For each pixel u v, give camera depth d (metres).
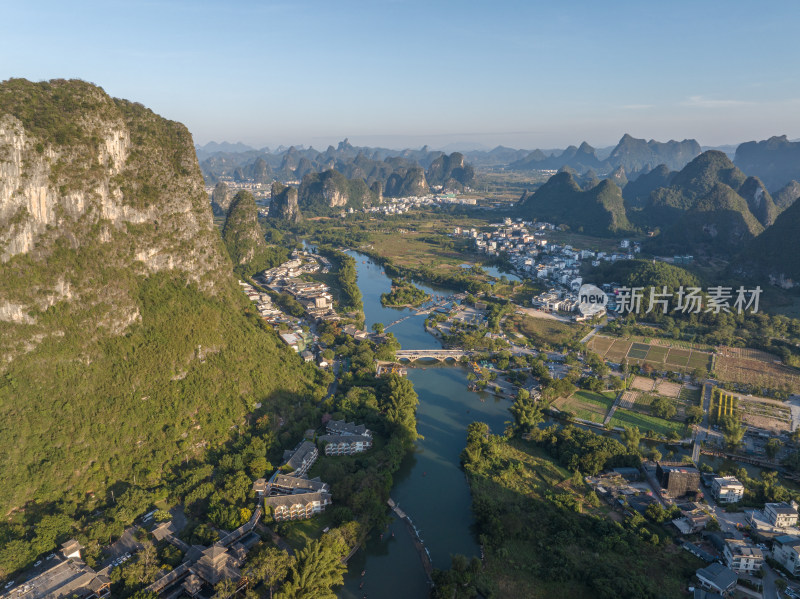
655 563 176.12
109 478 193.88
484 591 163.88
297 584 153.00
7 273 193.12
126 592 154.62
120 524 175.88
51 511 176.12
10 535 164.25
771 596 161.00
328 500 197.25
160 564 164.38
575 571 172.50
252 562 162.00
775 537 177.88
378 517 194.25
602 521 194.00
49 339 197.25
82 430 193.75
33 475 178.50
